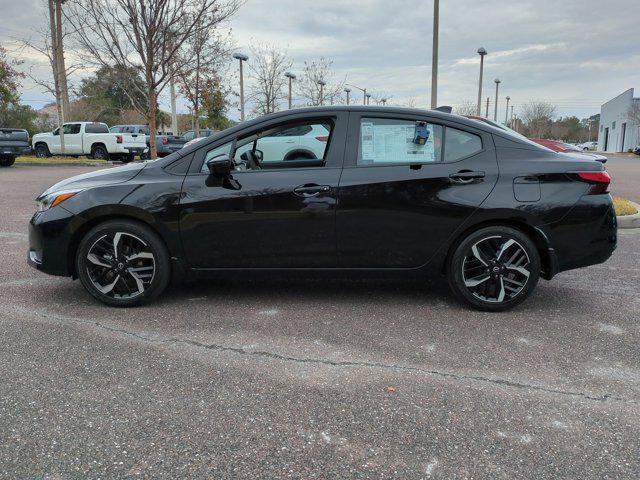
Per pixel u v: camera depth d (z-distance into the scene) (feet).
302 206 13.97
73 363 10.93
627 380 10.44
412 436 8.47
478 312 14.38
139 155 83.76
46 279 17.17
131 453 7.98
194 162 14.38
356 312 14.28
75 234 14.21
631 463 7.85
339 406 9.34
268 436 8.44
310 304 14.93
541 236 13.97
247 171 14.21
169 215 13.99
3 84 89.61
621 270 19.08
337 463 7.79
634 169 78.43
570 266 14.26
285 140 18.12
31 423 8.73
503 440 8.39
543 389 10.04
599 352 11.75
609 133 239.30
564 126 334.03
